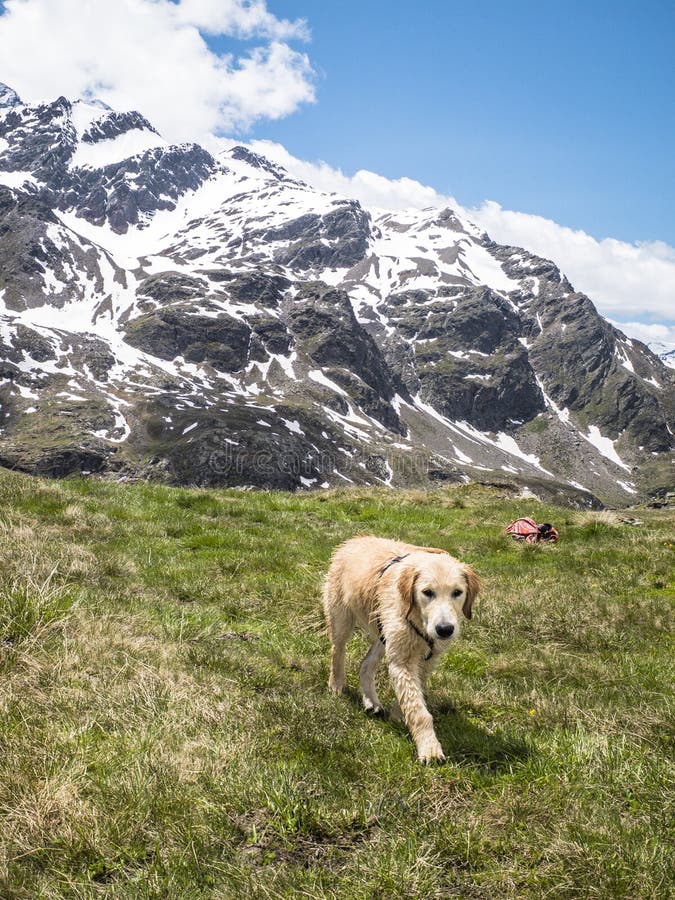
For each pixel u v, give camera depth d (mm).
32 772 1693
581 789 1800
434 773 1878
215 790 1710
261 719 2049
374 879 1508
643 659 2811
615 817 1681
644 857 1550
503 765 1934
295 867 1548
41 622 2287
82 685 2074
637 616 3244
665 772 1834
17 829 1555
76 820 1585
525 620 3199
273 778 1762
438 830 1639
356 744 1993
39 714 1907
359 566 2326
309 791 1744
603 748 1955
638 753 1950
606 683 2562
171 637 2578
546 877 1526
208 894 1466
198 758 1814
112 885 1464
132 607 2805
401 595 2057
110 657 2250
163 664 2303
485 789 1817
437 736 2092
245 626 2961
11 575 2596
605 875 1515
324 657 2713
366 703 2270
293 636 2881
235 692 2225
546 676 2650
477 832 1646
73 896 1446
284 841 1610
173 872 1495
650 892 1477
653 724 2084
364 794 1764
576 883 1506
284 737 1980
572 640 3020
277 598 3271
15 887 1432
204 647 2539
